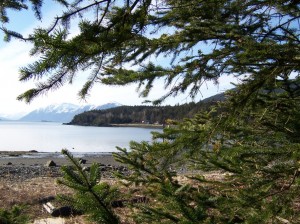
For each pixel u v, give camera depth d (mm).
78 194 2180
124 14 2639
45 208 7578
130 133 103812
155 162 3771
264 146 3508
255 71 3082
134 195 6117
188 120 3613
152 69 3070
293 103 3518
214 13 3387
